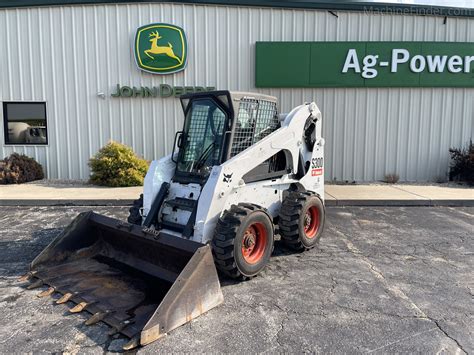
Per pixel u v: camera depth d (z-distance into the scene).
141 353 3.08
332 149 11.65
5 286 4.28
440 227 7.00
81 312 3.69
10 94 11.30
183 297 3.49
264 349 3.15
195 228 4.34
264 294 4.15
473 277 4.71
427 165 11.86
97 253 5.01
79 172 11.52
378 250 5.68
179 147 5.19
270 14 11.12
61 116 11.37
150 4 10.96
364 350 3.16
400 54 11.24
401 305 3.95
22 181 10.76
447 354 3.11
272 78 11.20
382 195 9.35
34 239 6.02
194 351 3.11
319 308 3.86
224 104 4.74
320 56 11.16
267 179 5.23
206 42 11.15
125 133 11.45
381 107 11.57
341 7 11.16
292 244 5.38
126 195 8.95
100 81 11.25
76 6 10.97
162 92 11.25
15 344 3.20
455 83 11.47
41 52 11.15
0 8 10.94
